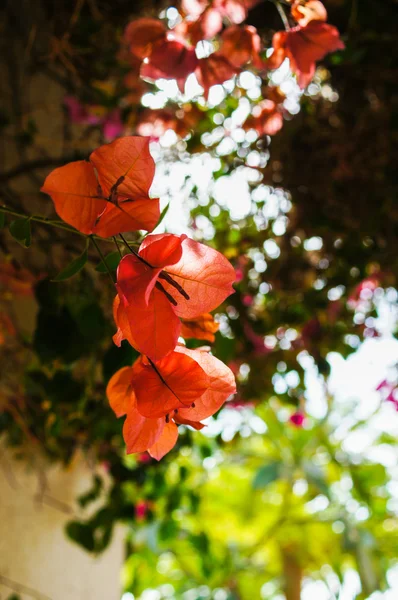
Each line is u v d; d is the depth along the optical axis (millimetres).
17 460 1294
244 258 1226
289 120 1192
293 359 1332
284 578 2914
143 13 1178
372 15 1050
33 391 995
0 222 534
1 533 1262
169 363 457
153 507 1380
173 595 2812
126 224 467
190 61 755
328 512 2754
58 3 1167
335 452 2668
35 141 1227
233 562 2375
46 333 711
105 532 1224
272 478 2426
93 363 920
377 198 1197
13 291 1023
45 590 1347
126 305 438
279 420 2520
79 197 466
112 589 1567
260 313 1278
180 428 1160
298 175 1202
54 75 1196
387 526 2932
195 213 1234
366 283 1378
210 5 799
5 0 1207
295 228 1254
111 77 1213
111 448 1198
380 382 1440
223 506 2852
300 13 712
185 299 459
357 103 1178
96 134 1271
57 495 1407
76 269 521
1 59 1216
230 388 472
